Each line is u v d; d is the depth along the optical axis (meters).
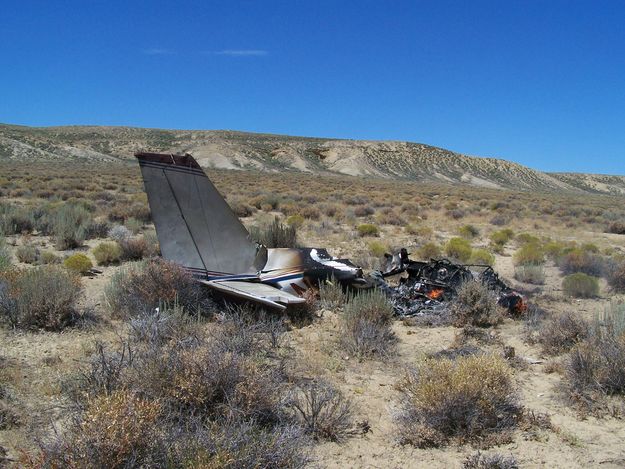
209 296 8.75
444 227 29.50
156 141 179.38
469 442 5.38
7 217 19.38
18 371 6.17
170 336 7.33
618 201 95.94
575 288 12.84
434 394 5.57
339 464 4.84
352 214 32.00
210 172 103.12
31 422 5.06
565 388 6.65
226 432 4.41
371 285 10.16
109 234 19.05
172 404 5.22
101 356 5.58
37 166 92.94
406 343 8.39
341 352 7.69
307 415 5.45
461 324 9.45
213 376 5.26
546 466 5.00
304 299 8.67
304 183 83.31
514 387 6.67
